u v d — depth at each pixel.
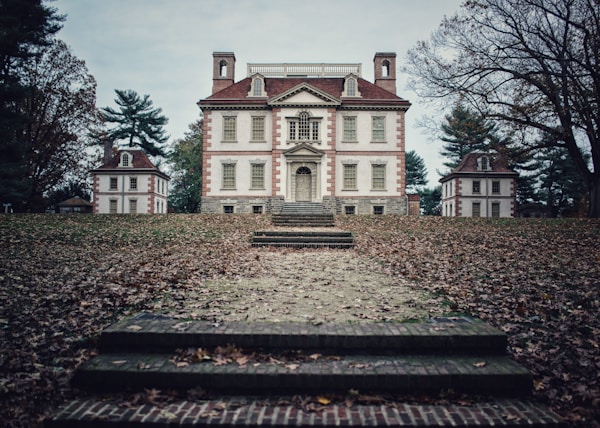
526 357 4.93
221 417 3.86
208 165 35.41
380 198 35.25
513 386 4.30
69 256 11.44
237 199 35.19
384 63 40.03
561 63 21.59
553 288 7.65
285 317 5.84
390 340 4.90
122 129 61.78
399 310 6.30
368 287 8.02
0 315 6.19
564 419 3.84
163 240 15.17
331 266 10.69
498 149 25.52
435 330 5.07
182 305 6.57
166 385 4.34
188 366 4.50
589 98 21.36
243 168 35.31
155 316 5.82
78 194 57.75
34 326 5.85
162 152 63.69
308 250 14.30
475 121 25.31
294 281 8.63
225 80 38.94
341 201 35.22
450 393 4.24
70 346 5.21
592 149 23.25
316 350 4.91
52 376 4.57
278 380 4.30
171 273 9.25
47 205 52.75
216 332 4.96
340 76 38.66
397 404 4.10
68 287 7.78
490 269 9.62
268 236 16.22
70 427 3.78
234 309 6.29
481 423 3.75
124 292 7.44
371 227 19.94
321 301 6.84
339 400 4.18
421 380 4.30
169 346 4.96
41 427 3.81
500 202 48.78
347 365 4.55
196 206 59.59
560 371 4.67
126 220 21.34
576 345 5.24
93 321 6.00
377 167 35.53
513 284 8.03
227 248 13.91
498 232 17.06
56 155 38.91
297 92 34.53
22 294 7.28
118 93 62.47
